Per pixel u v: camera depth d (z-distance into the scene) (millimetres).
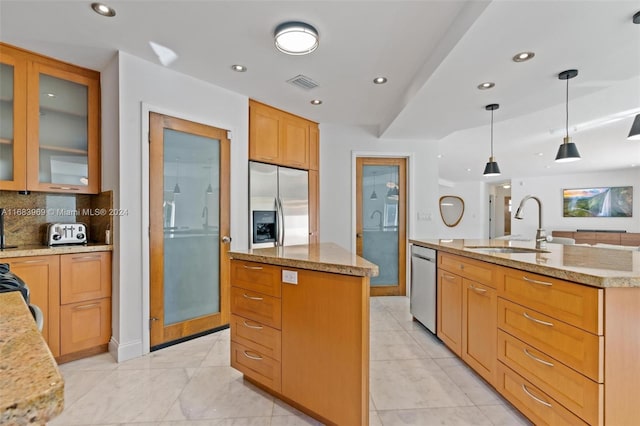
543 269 1491
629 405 1248
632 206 7977
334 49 2299
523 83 2477
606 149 5531
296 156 3869
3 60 2209
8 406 355
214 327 2928
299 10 1865
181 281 2703
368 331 1468
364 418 1458
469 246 2543
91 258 2344
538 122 3984
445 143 5121
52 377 422
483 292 1998
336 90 3064
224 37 2156
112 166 2418
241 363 1968
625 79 2418
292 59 2459
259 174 3404
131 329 2389
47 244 2436
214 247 2947
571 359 1358
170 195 2633
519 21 1683
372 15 1899
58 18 1931
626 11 1593
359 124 4266
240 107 3158
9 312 716
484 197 10562
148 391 1924
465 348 2215
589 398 1274
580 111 3521
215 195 2957
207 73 2693
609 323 1236
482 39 1856
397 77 2770
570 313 1365
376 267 1447
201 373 2148
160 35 2129
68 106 2484
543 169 7945
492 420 1669
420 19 1938
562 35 1812
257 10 1870
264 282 1838
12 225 2455
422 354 2461
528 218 9453
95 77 2580
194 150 2801
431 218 4395
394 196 4410
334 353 1543
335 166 4281
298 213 3881
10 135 2256
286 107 3566
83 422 1635
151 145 2506
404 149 4375
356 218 4348
